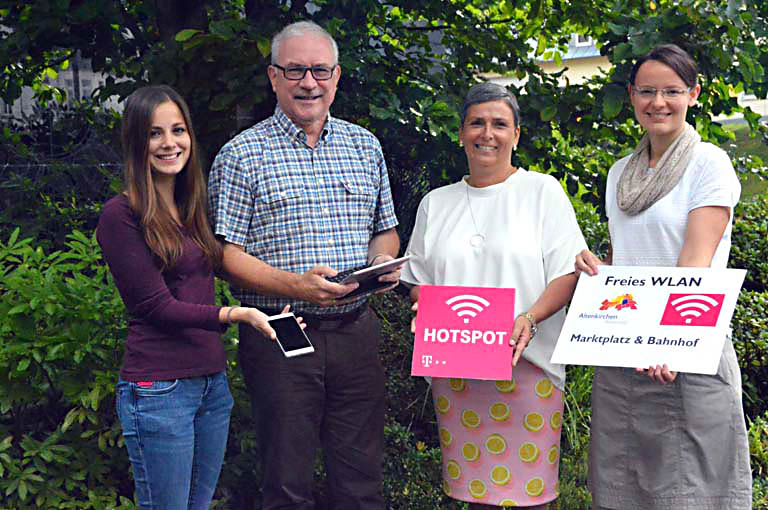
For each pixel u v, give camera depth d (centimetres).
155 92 294
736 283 301
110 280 389
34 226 646
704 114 546
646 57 325
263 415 340
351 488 357
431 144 535
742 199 728
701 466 326
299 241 336
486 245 351
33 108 771
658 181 323
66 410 404
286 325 307
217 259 314
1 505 370
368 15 570
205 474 317
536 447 353
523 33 610
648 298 313
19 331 363
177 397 296
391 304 523
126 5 566
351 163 350
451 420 362
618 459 342
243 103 477
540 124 538
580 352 318
